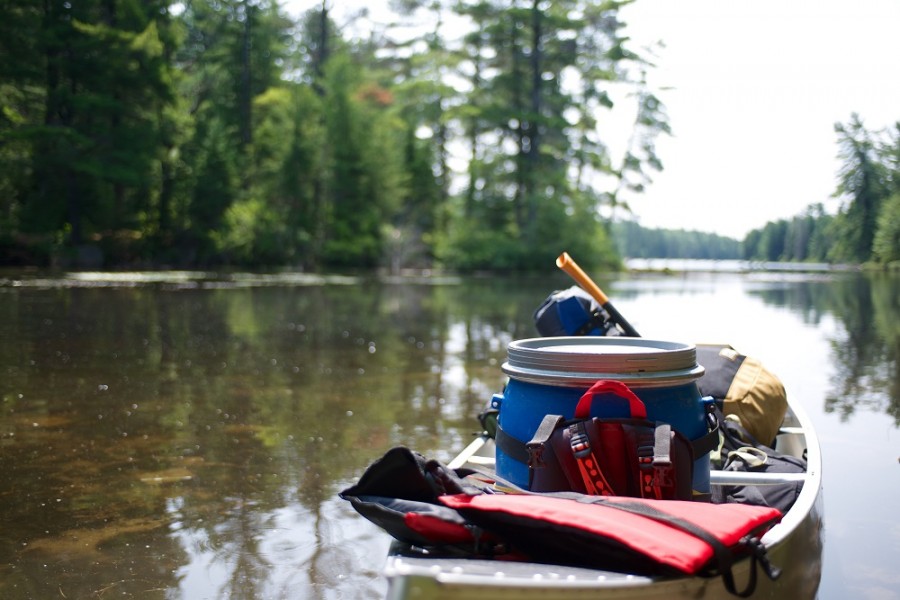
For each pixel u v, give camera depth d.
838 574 3.27
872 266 31.66
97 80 32.56
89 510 4.10
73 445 5.42
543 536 2.15
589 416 2.64
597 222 53.88
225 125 46.41
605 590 1.83
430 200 51.91
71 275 27.12
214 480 4.63
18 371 8.31
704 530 2.04
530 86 53.06
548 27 51.69
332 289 24.89
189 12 51.28
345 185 44.53
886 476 4.62
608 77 53.25
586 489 2.59
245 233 39.53
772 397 4.19
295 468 4.90
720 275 44.16
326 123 45.34
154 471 4.80
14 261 31.70
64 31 31.62
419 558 2.20
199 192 37.97
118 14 34.62
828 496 4.26
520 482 2.84
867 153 28.48
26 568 3.37
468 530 2.26
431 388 7.65
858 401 6.83
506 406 2.95
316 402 6.95
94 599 3.08
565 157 54.03
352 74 46.62
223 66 49.97
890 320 14.58
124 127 34.00
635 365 2.70
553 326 4.45
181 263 37.88
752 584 2.08
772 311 16.84
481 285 30.36
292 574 3.31
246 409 6.62
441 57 54.00
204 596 3.11
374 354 9.96
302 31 57.50
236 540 3.68
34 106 33.50
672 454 2.58
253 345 10.67
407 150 51.38
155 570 3.35
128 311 15.07
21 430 5.83
